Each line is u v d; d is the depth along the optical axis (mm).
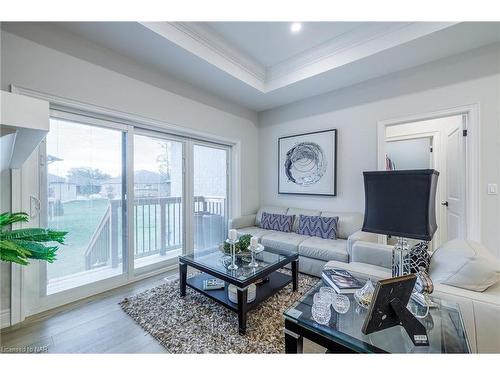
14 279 1857
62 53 2111
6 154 1257
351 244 2408
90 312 2014
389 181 1291
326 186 3545
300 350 1170
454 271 1329
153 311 2004
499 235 2297
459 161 2875
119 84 2508
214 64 2752
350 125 3314
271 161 4336
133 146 2736
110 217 2553
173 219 3221
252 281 1795
